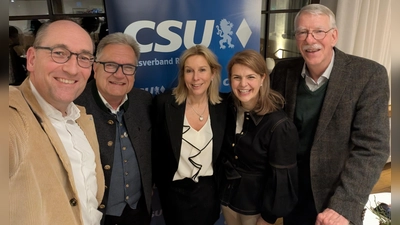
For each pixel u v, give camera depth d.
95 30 1.84
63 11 1.76
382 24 2.63
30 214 0.64
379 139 1.19
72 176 0.83
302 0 2.44
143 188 1.44
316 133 1.34
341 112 1.28
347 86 1.27
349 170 1.23
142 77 1.78
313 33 1.25
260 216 1.51
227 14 1.88
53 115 0.88
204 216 1.55
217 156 1.50
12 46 1.69
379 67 1.24
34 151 0.69
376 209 1.26
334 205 1.20
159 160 1.56
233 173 1.46
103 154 1.29
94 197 1.04
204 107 1.49
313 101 1.37
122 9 1.65
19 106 0.67
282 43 2.48
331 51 1.30
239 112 1.44
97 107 1.30
